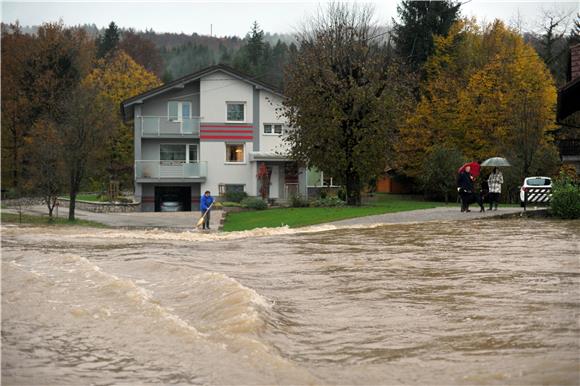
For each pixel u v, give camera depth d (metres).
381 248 16.50
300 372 6.21
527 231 20.39
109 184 51.28
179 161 46.50
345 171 37.19
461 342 7.15
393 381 5.95
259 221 31.02
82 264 13.94
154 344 7.32
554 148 45.56
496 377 5.95
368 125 35.66
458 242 17.45
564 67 59.47
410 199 53.69
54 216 37.81
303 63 36.88
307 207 37.97
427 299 9.55
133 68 71.81
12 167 57.47
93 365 6.66
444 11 56.97
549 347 6.85
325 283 11.23
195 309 9.02
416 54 56.88
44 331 8.07
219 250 17.58
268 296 10.01
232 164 46.59
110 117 40.94
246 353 6.82
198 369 6.41
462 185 27.91
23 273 12.57
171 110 46.66
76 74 62.53
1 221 34.34
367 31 42.06
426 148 50.88
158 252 17.27
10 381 6.20
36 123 51.78
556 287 10.36
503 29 55.44
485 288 10.34
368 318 8.42
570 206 25.80
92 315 8.83
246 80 46.12
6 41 59.81
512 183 44.72
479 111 48.78
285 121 46.66
